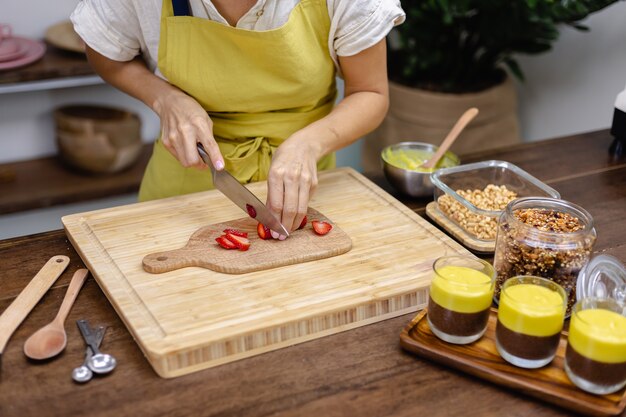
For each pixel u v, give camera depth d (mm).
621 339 1068
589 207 1736
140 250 1451
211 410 1108
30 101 3002
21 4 2863
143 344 1184
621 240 1589
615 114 1987
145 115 3264
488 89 2990
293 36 1570
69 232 1520
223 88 1657
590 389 1105
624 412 1099
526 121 3336
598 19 2820
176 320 1235
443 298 1191
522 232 1287
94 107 3084
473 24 2867
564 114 3104
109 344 1244
